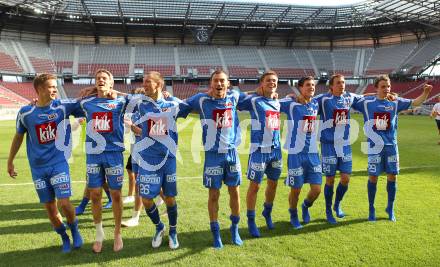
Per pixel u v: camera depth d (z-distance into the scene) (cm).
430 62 3744
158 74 402
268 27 4162
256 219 498
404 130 1769
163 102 406
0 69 3331
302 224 475
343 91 506
